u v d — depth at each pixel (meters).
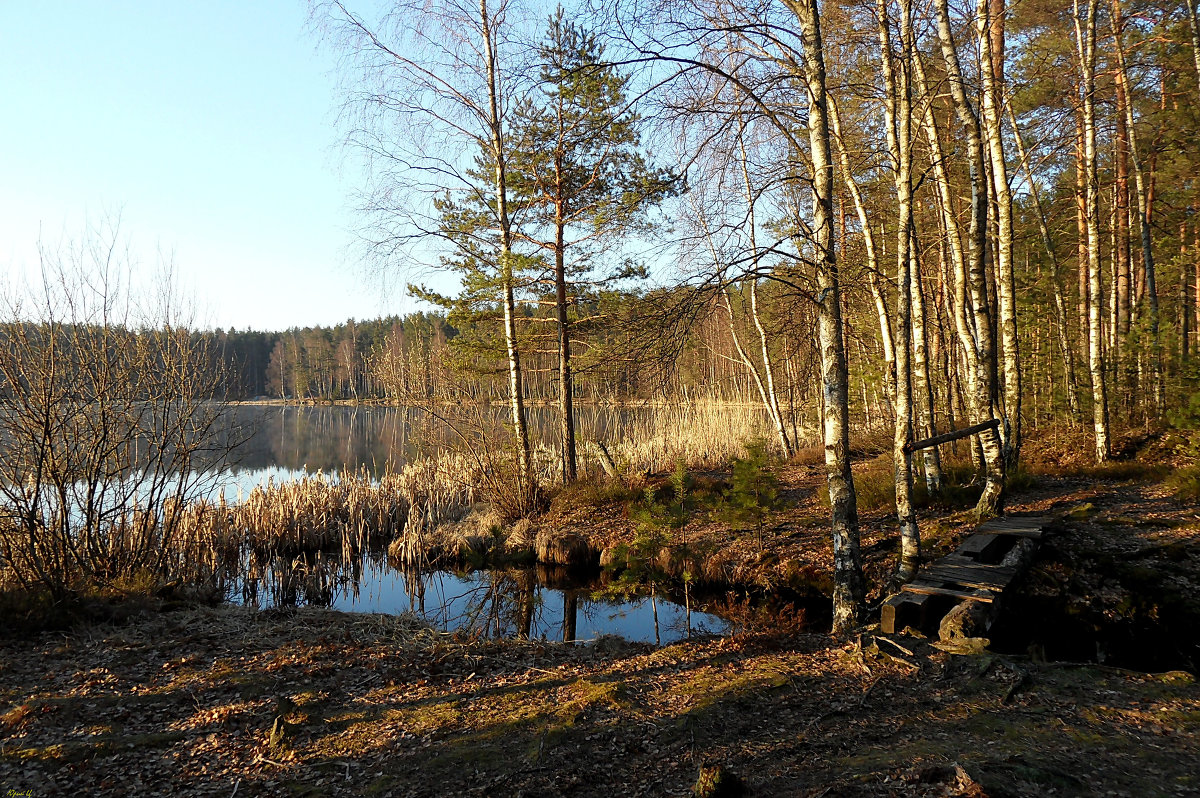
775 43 6.54
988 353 8.91
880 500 11.10
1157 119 14.09
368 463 24.62
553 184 13.90
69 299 7.41
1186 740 3.73
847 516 6.41
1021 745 3.69
